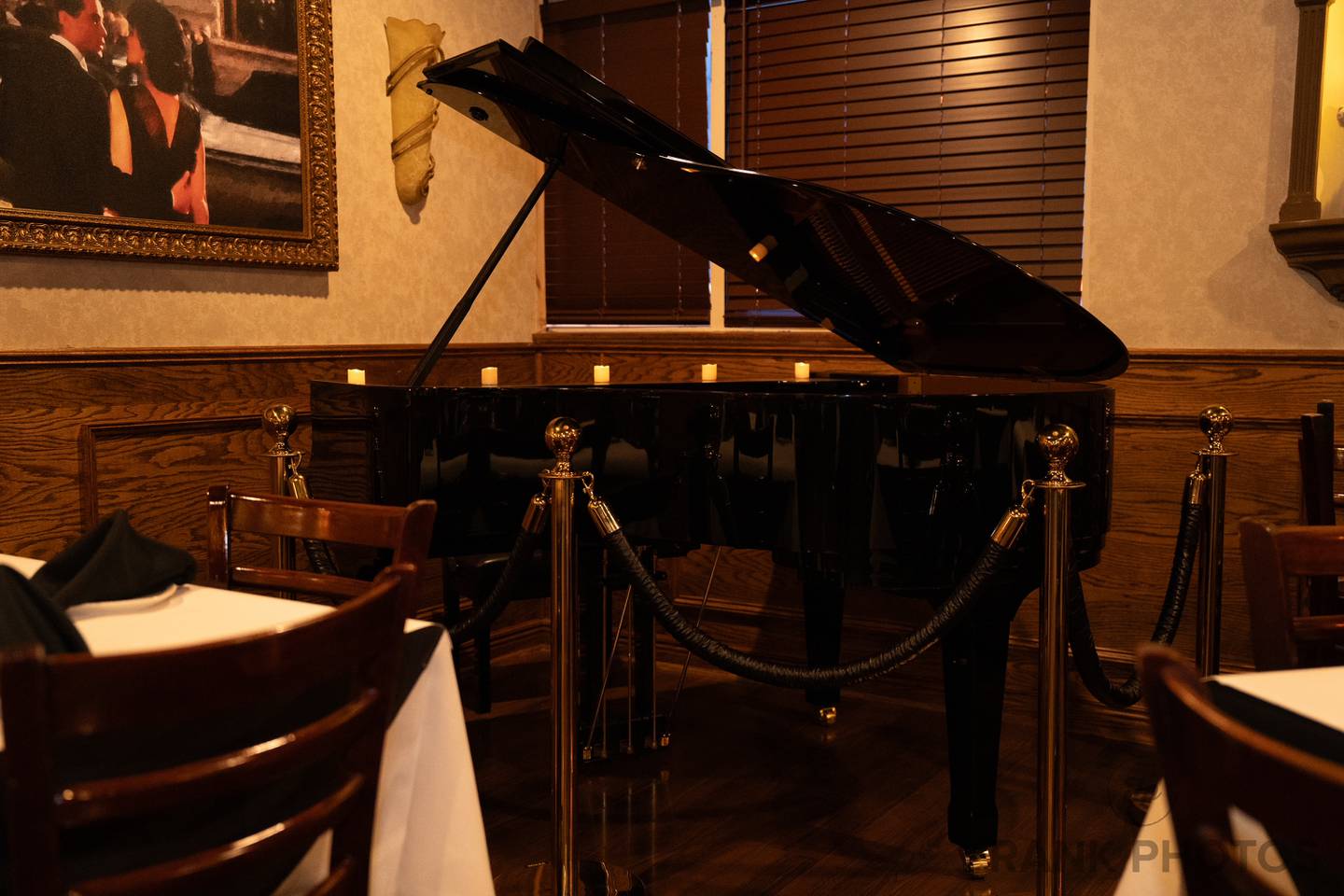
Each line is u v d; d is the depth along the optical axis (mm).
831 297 2887
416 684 1379
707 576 4078
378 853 1364
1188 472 3287
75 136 2721
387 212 3688
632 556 2104
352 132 3537
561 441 2037
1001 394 2295
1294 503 3162
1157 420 3303
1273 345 3170
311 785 1234
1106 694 2266
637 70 4188
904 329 2896
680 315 4176
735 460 2416
